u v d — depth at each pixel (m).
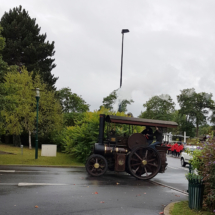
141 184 11.33
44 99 31.42
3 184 9.70
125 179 12.62
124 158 12.80
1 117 17.78
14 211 6.51
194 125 57.62
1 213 6.31
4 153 22.20
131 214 6.64
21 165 16.48
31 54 39.16
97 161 12.95
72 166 17.38
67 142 21.30
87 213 6.59
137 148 12.84
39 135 32.91
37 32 41.84
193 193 6.88
